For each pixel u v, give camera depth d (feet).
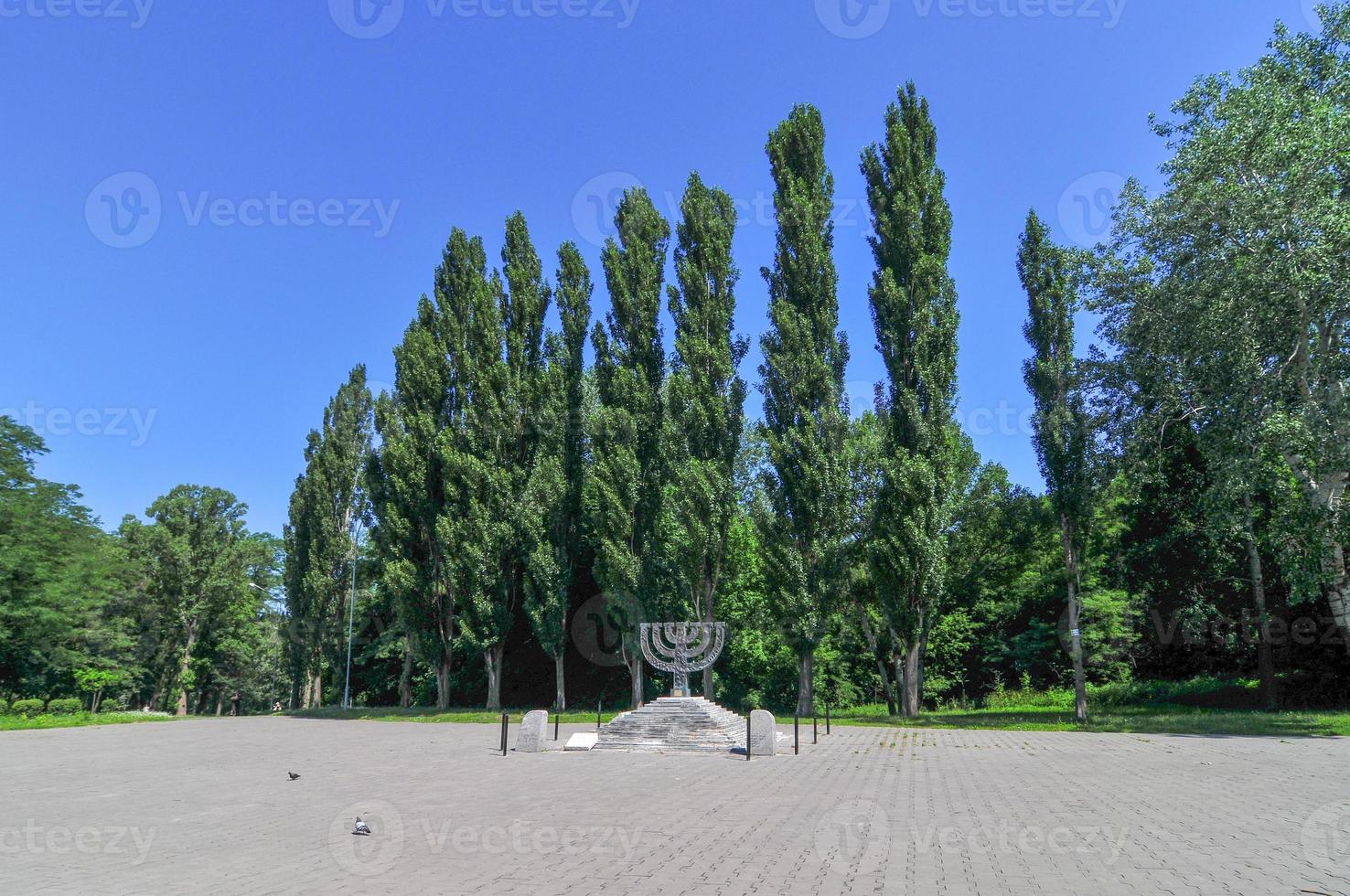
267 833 31.32
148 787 45.57
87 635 161.99
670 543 117.29
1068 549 104.63
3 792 44.19
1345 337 86.22
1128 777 45.85
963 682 156.35
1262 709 108.68
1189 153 88.84
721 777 47.42
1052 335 106.32
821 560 101.40
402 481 135.03
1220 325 84.02
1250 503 96.63
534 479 124.26
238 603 216.33
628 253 128.36
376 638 178.70
